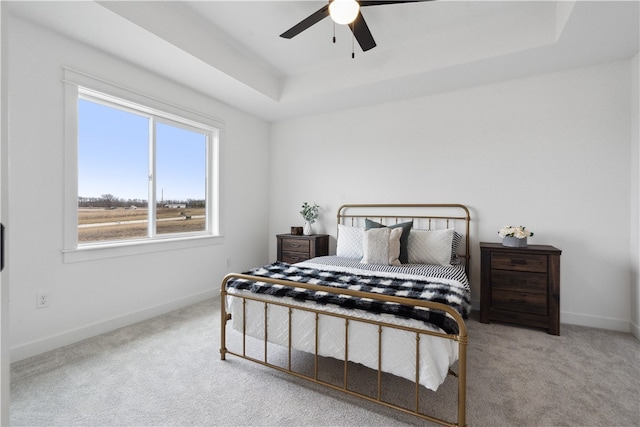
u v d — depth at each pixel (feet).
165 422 4.69
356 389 5.59
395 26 8.26
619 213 8.39
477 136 10.14
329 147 12.84
